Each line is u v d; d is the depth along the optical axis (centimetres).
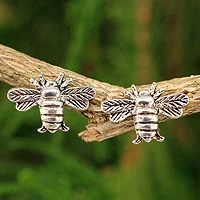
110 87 16
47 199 24
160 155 23
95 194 23
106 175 24
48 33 26
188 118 24
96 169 26
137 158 22
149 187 22
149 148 22
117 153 25
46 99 16
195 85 16
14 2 26
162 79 23
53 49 26
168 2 23
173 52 23
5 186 23
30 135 27
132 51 23
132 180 22
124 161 23
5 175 27
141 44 23
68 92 16
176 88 16
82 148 27
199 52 23
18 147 26
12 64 16
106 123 16
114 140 26
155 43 23
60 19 26
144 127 16
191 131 24
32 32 26
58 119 16
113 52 24
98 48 25
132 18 23
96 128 16
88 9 23
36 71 16
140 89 16
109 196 23
